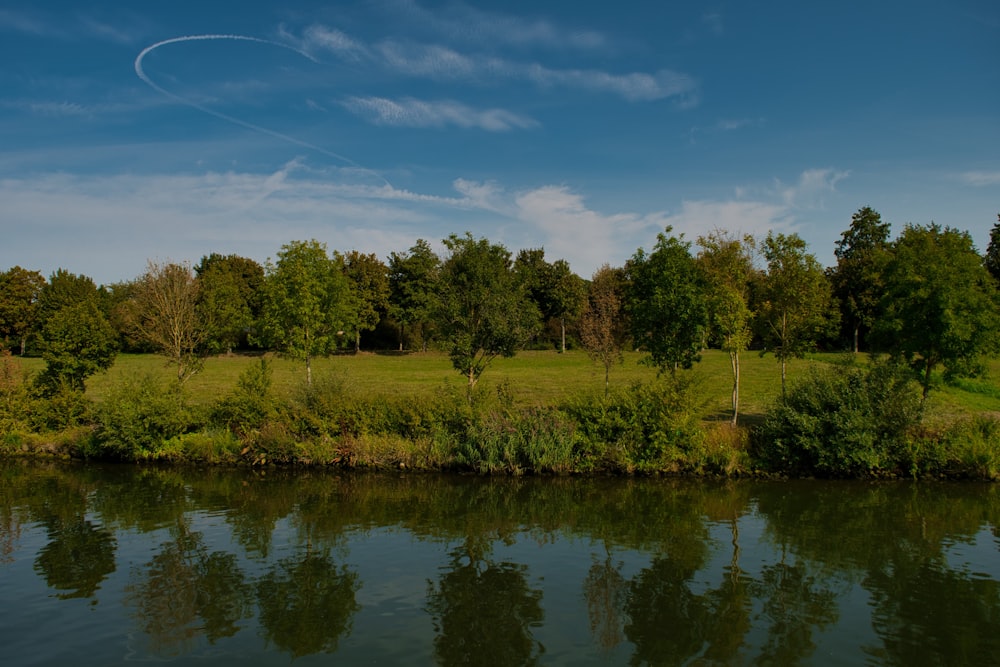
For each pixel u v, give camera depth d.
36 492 20.11
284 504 18.53
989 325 21.70
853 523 16.19
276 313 29.50
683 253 24.73
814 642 10.13
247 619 11.00
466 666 9.34
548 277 76.50
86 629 10.66
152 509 18.05
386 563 13.66
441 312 25.89
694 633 10.45
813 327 24.50
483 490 20.06
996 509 17.31
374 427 24.20
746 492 19.38
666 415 21.94
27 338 76.06
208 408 26.36
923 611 11.26
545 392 37.69
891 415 20.77
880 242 59.97
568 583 12.53
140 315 32.62
